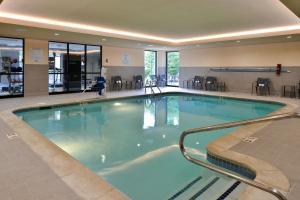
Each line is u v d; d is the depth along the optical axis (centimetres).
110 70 1245
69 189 241
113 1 550
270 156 333
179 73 1441
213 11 626
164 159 419
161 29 888
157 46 1234
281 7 588
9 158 316
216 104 962
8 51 924
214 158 349
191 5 574
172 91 1202
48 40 1012
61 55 1071
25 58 957
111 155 437
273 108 861
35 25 722
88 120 686
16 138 400
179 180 343
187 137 536
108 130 595
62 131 581
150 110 843
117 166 391
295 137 422
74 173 276
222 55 1234
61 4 575
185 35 1017
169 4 569
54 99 875
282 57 1034
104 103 934
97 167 388
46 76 1020
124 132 581
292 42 1002
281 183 254
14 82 948
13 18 684
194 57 1357
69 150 461
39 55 995
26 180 258
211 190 309
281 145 379
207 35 1013
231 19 718
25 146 362
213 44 1116
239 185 312
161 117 740
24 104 751
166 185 330
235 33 959
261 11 624
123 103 962
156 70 1507
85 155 436
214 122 678
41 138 401
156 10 621
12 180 257
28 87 974
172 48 1339
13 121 516
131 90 1265
